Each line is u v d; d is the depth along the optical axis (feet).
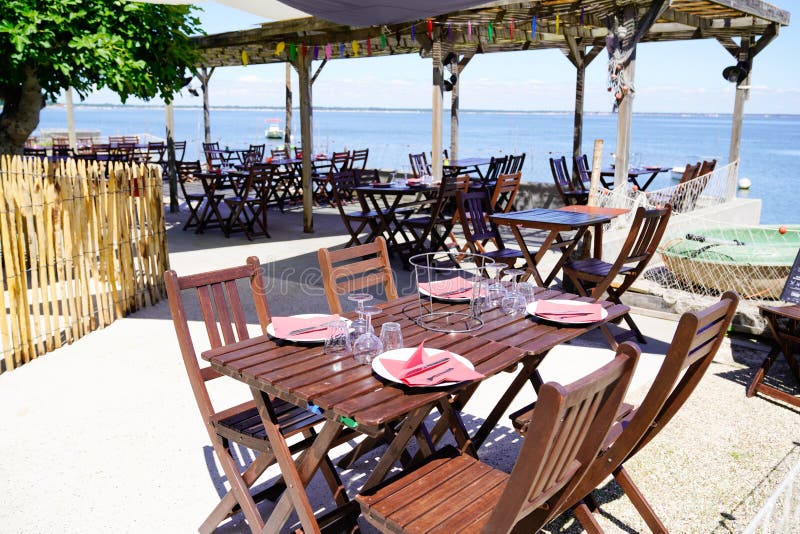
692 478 10.53
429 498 7.13
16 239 14.78
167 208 40.83
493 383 14.49
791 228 22.99
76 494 9.84
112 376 14.46
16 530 8.93
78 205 16.83
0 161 15.67
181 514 9.39
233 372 7.82
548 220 17.13
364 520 9.40
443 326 9.41
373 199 26.35
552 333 9.11
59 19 21.24
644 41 38.04
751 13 29.14
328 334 8.45
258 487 10.14
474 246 21.42
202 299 9.42
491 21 27.25
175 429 11.98
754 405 13.35
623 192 24.89
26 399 13.20
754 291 18.65
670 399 8.38
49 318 15.93
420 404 6.73
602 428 6.75
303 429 8.41
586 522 8.27
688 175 33.45
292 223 35.81
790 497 9.15
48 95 24.41
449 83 37.09
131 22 23.52
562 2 24.49
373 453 11.34
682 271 19.90
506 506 5.90
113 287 18.49
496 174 34.83
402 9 16.29
